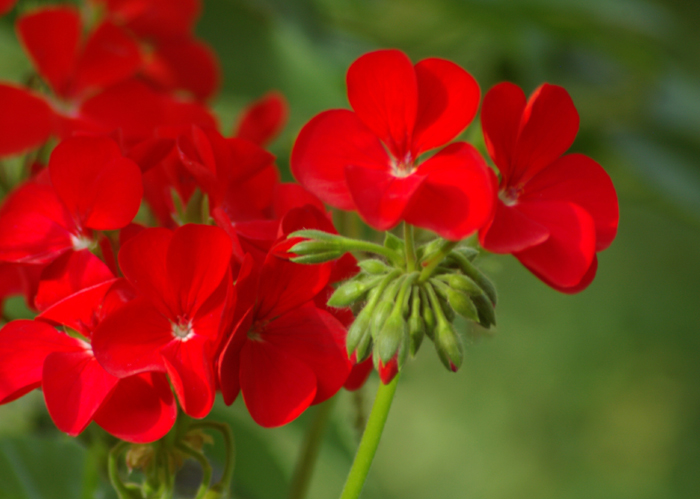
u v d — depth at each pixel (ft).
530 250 2.27
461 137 2.75
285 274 2.31
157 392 2.29
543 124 2.30
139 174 2.31
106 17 2.81
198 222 2.39
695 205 3.30
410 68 2.25
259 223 2.36
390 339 2.24
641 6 3.27
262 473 2.73
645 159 3.36
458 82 2.27
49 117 2.64
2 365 2.30
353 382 2.38
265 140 2.68
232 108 3.26
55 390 2.28
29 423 2.66
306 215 2.31
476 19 3.30
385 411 2.29
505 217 2.26
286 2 3.16
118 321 2.27
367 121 2.27
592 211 2.31
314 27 3.24
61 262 2.33
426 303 2.26
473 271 2.27
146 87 2.68
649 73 3.43
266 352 2.31
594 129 3.49
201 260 2.27
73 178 2.32
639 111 3.47
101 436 2.54
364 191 2.23
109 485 2.54
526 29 3.30
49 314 2.29
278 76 3.13
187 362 2.27
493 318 2.27
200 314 2.29
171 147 2.37
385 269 2.28
